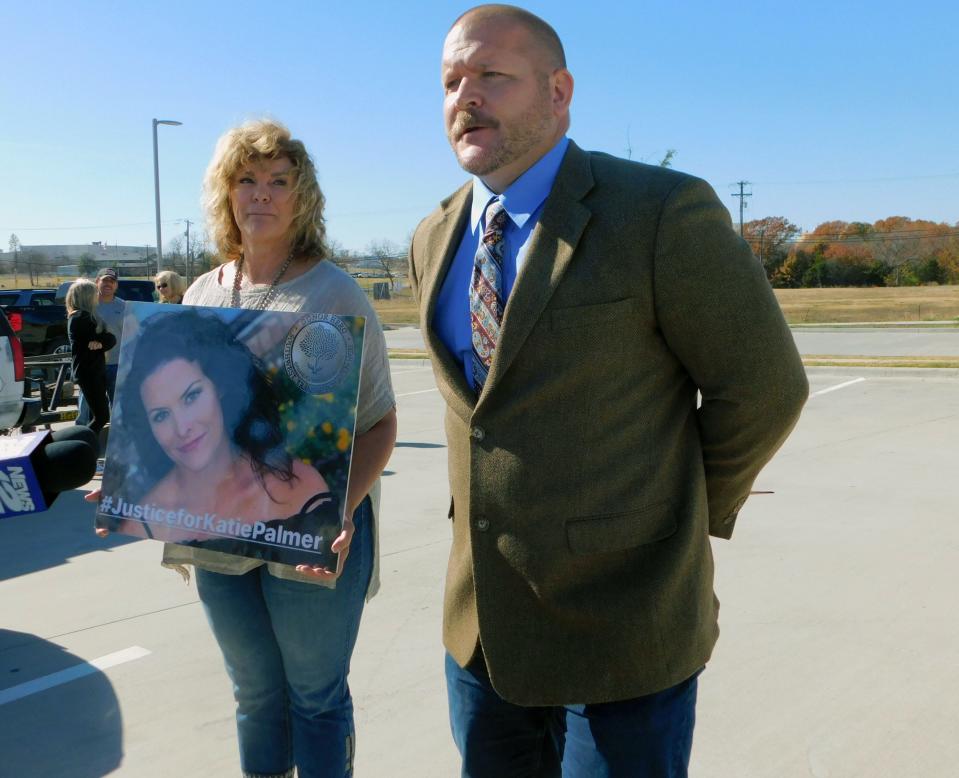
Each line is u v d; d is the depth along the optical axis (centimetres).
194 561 218
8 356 658
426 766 284
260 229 217
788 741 286
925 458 720
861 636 365
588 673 165
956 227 10044
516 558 165
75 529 577
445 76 172
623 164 169
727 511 187
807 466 697
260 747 233
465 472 182
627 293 157
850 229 10588
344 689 229
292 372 196
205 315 202
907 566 452
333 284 220
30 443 167
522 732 188
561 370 159
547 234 162
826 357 1627
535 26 166
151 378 204
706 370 163
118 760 292
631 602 162
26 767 289
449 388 177
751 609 398
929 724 293
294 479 195
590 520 162
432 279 185
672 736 169
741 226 7550
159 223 2733
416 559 491
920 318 4525
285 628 215
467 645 184
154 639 389
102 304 784
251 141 210
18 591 457
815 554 476
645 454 164
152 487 203
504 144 165
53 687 344
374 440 221
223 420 199
